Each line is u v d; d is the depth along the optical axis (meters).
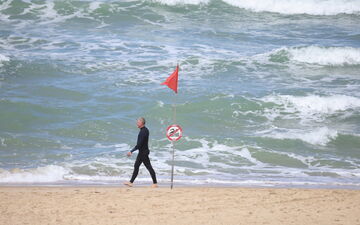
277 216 36.31
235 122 71.44
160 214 36.22
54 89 76.44
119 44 97.75
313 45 101.94
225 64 91.19
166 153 59.66
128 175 51.62
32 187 44.91
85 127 65.62
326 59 97.81
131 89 78.31
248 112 74.50
